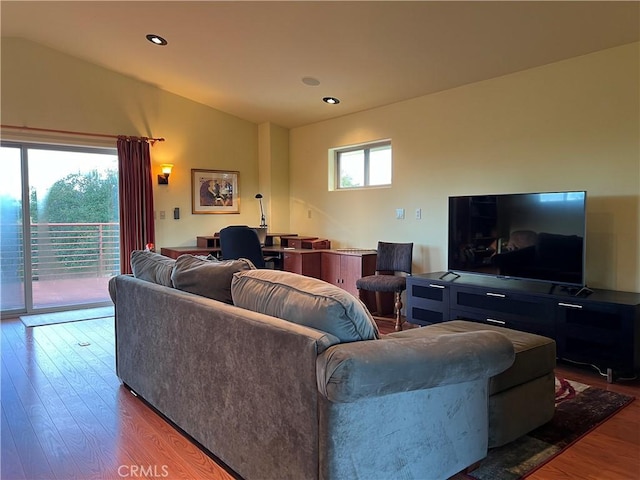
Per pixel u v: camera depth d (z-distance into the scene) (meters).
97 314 4.98
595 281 3.48
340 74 4.41
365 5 3.18
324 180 5.93
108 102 5.22
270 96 5.31
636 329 2.88
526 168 3.88
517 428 2.15
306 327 1.62
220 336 1.95
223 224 6.20
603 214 3.43
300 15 3.45
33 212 4.97
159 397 2.47
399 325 4.34
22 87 4.70
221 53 4.33
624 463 2.03
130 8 3.71
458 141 4.39
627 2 2.80
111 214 5.46
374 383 1.43
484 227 3.89
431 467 1.75
